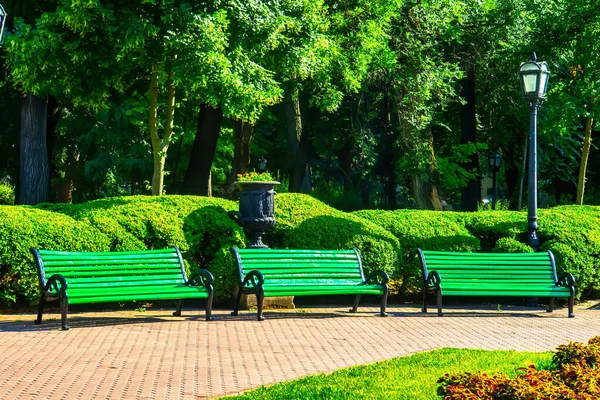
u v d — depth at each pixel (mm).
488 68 28109
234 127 28219
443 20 24750
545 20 24625
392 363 8430
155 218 13602
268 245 14711
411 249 15688
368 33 22500
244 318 12328
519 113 28609
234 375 7840
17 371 7688
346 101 30797
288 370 8195
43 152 21438
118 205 13867
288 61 17766
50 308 13172
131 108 26859
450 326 12109
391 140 32969
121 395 6832
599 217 17281
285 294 12312
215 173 32719
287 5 17734
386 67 23609
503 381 5484
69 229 12797
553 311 14945
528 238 15891
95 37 15422
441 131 36031
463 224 16812
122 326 11055
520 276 14305
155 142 16703
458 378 5578
